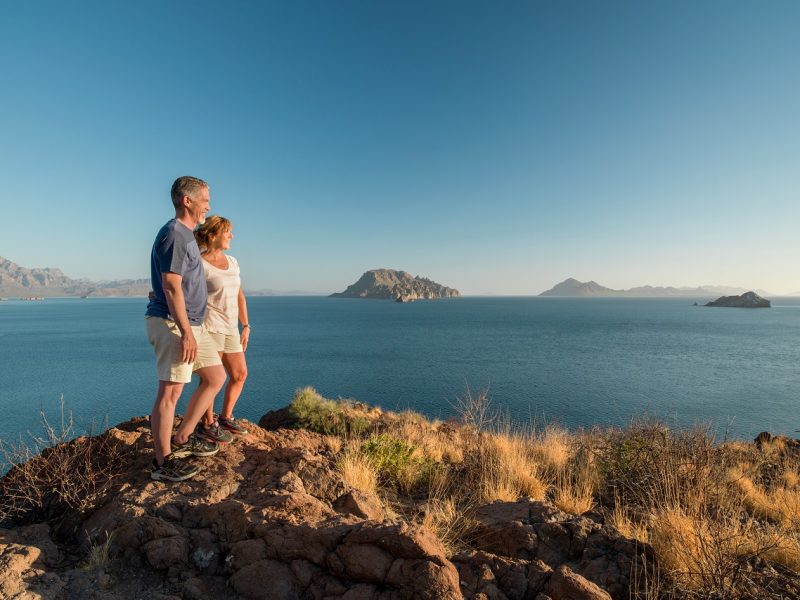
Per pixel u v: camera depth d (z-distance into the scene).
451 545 3.24
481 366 54.47
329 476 3.54
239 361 3.99
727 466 5.91
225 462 3.62
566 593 2.44
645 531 3.70
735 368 55.75
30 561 2.45
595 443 6.77
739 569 2.83
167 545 2.58
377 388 39.94
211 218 3.89
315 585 2.42
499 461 5.48
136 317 180.62
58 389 39.25
